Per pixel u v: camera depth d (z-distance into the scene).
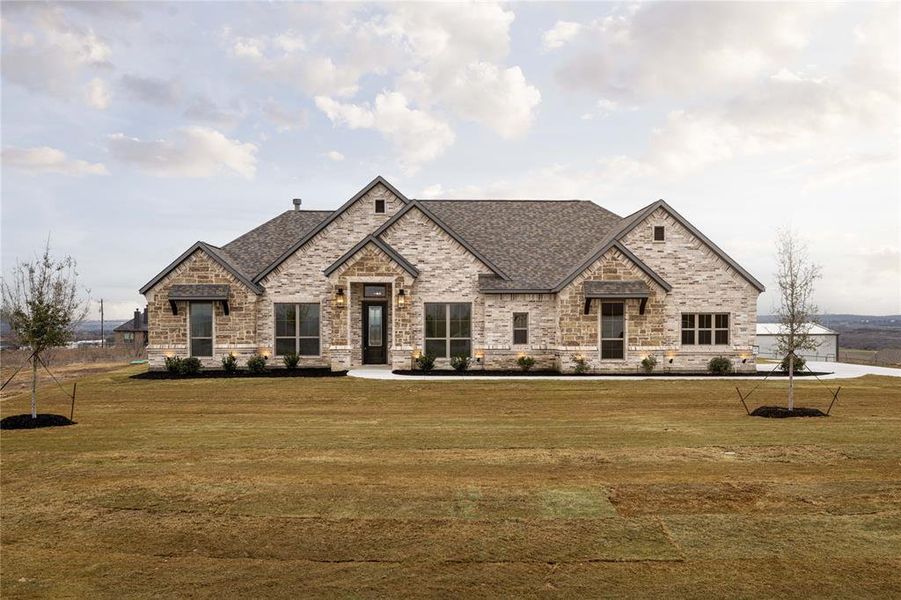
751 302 23.50
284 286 24.44
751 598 5.29
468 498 7.84
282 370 23.22
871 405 15.67
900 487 8.20
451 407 15.56
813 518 7.10
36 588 5.51
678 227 23.66
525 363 22.98
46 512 7.36
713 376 22.22
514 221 28.09
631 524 6.93
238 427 12.77
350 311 23.69
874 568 5.84
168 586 5.53
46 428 12.67
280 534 6.70
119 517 7.20
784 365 22.98
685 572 5.78
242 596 5.35
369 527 6.88
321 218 28.59
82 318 15.46
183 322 23.42
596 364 22.64
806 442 10.86
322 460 9.81
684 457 9.86
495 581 5.62
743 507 7.46
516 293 23.56
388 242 24.00
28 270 18.42
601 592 5.41
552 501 7.71
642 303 22.80
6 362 34.81
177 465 9.49
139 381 20.92
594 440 11.23
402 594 5.38
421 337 23.89
